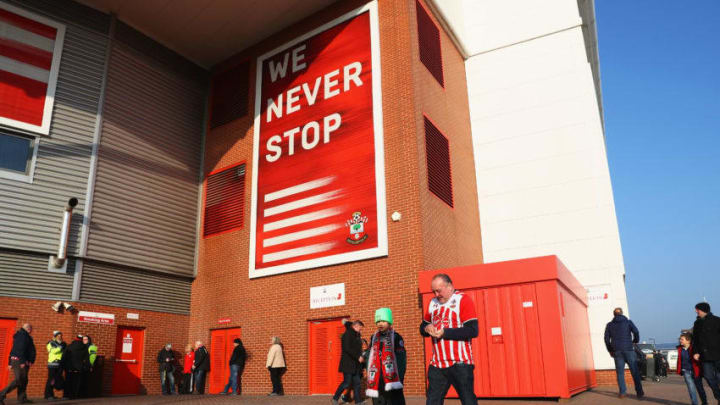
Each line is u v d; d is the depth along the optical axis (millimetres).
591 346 15867
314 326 15141
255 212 17359
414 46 15555
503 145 18828
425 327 5273
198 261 18828
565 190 17516
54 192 15398
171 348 17172
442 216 15266
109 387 15586
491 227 18312
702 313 8406
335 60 16688
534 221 17734
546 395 10562
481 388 11266
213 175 19312
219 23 18125
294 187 16547
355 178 15203
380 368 6141
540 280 11180
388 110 15094
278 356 14922
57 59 16125
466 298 5297
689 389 9266
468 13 20734
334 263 14969
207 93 20578
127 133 17484
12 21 15477
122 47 17797
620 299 15969
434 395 5203
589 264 16625
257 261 16859
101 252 16047
